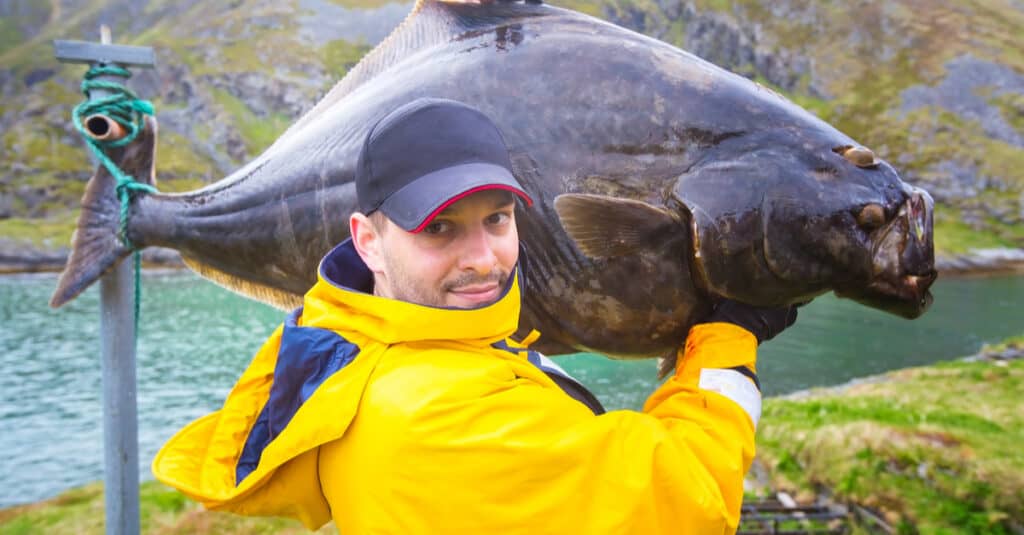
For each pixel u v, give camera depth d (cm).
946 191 5041
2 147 5925
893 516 585
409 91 213
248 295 275
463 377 128
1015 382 958
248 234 244
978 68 5844
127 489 377
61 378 1612
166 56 6950
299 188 231
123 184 272
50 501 679
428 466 125
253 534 566
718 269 181
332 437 132
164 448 158
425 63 217
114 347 367
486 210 132
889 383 1052
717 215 180
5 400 1441
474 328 132
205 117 6438
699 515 130
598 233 184
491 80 205
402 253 134
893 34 6425
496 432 125
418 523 126
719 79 197
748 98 193
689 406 153
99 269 277
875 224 181
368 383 134
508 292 137
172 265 3838
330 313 143
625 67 198
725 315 181
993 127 5481
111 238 277
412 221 127
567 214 183
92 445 1177
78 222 281
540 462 125
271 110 6650
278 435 141
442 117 134
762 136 188
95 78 324
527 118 200
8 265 4272
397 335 133
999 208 4812
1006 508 558
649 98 194
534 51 205
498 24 214
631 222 184
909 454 637
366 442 130
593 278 196
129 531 381
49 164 5869
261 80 6762
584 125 196
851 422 743
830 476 662
